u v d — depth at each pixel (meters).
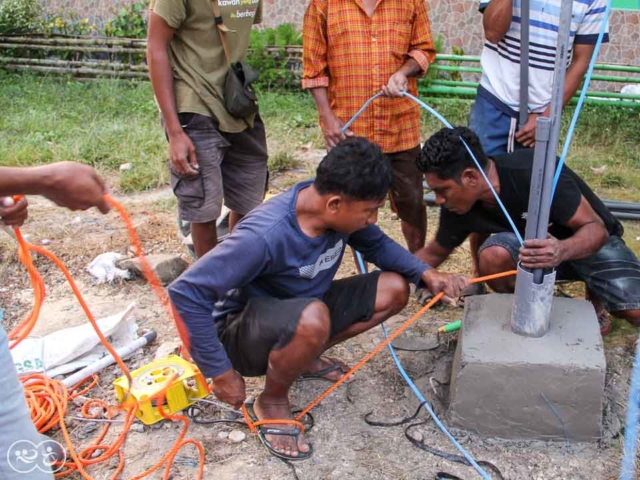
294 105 7.89
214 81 3.62
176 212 5.34
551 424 2.86
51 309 3.96
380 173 2.54
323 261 2.83
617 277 3.24
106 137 6.88
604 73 7.77
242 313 2.86
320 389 3.25
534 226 2.73
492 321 3.02
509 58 3.77
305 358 2.73
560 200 3.01
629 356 3.43
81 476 2.76
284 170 6.29
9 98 8.10
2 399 1.86
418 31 3.93
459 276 3.05
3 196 1.86
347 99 3.93
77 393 3.21
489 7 3.71
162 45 3.48
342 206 2.58
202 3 3.51
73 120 7.48
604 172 6.02
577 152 6.47
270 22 8.91
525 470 2.78
